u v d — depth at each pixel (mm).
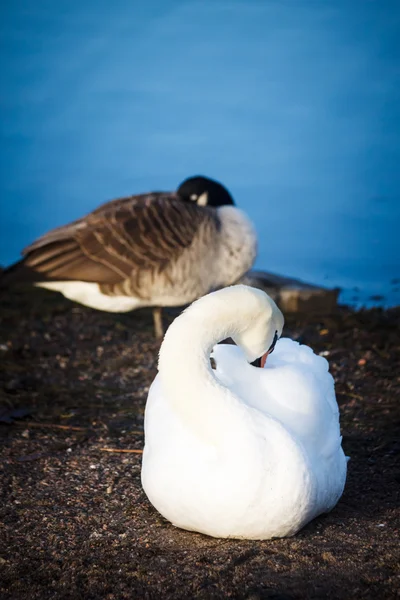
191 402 5492
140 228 10836
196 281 11062
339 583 5320
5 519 6422
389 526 6109
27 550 5945
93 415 8812
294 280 13602
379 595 5184
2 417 8586
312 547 5762
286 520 5594
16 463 7512
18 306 13469
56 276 10719
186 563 5641
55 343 11586
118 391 9633
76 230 10883
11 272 10844
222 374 6031
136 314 13117
